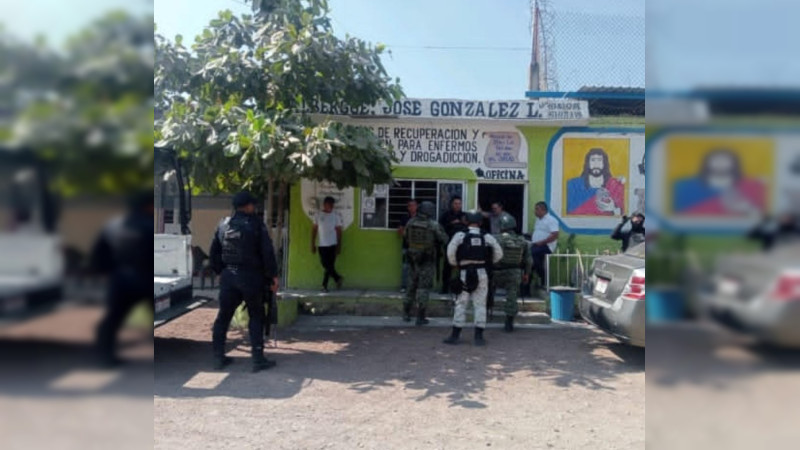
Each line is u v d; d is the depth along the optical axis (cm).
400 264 1026
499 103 1009
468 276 743
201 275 1195
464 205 1033
